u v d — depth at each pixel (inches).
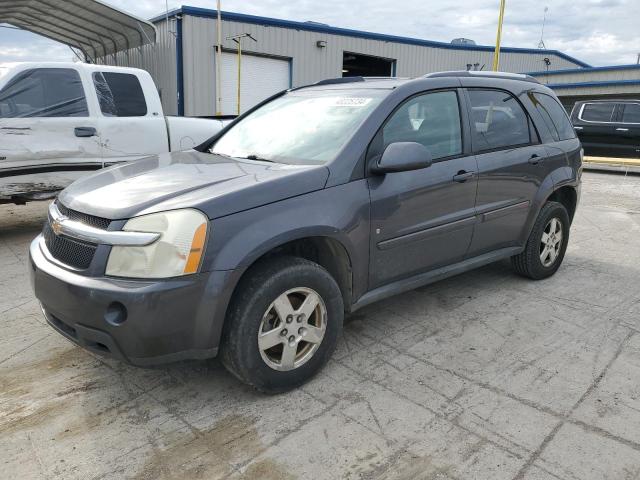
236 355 105.0
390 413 107.9
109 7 461.4
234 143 152.1
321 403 111.3
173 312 96.4
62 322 107.0
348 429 102.7
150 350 96.9
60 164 242.2
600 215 313.1
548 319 155.2
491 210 156.3
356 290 125.2
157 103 273.6
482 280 188.2
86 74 250.1
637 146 518.0
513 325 150.6
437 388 117.4
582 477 90.1
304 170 115.8
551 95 190.2
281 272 107.5
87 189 118.3
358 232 120.6
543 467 92.5
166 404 110.8
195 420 105.4
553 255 188.7
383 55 912.3
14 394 113.8
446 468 92.3
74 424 104.0
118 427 103.2
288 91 169.3
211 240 98.8
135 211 100.5
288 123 145.5
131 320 94.5
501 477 90.1
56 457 94.5
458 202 145.0
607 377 122.7
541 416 107.3
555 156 178.7
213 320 100.2
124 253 96.9
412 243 135.2
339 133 128.6
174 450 96.7
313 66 816.3
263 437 100.4
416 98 139.4
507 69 1159.6
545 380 121.2
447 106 147.1
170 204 101.0
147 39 512.7
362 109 132.6
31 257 114.0
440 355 132.6
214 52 698.8
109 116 255.8
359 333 144.6
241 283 105.7
